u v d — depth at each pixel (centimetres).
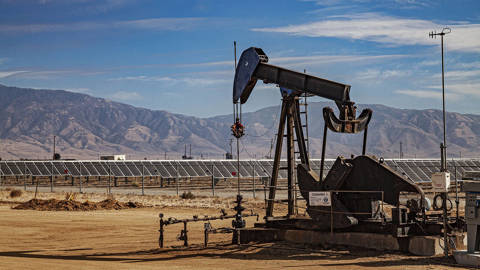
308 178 2367
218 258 2145
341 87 2191
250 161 8575
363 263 1862
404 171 7225
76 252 2500
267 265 1917
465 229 2144
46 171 9150
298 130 2562
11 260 2186
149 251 2453
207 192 7162
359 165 2217
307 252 2123
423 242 1961
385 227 2094
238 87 2656
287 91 2539
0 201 5872
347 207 2255
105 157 14575
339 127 2162
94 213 4538
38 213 4519
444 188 1895
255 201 5434
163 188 8506
